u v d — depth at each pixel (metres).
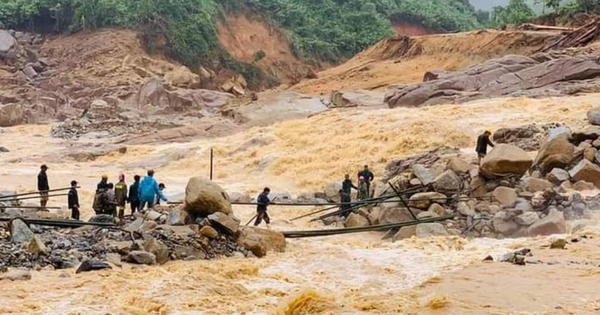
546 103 36.22
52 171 35.47
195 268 13.52
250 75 90.06
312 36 104.25
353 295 11.41
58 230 16.27
